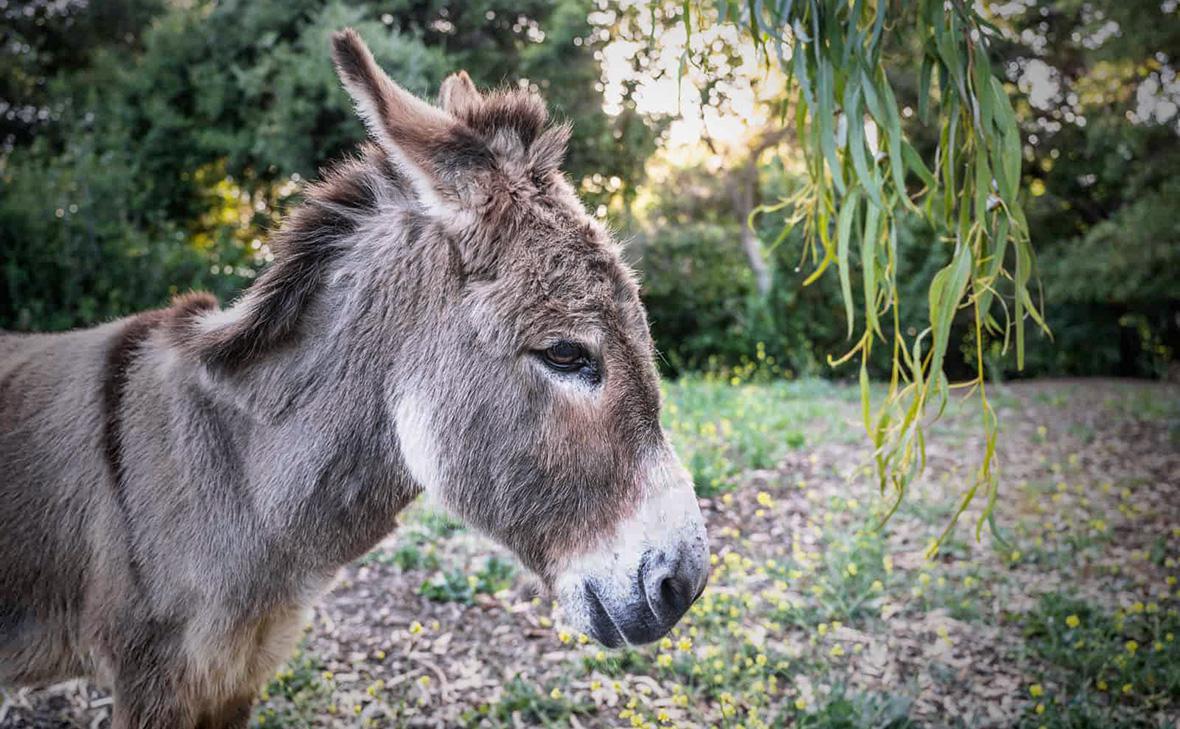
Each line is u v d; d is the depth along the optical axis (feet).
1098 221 45.50
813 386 32.32
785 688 11.79
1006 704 11.37
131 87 40.24
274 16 37.58
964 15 7.59
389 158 7.26
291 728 10.69
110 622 7.27
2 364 8.45
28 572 7.66
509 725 10.89
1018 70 43.60
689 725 10.69
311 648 12.65
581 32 35.83
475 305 6.81
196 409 7.44
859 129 7.47
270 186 40.96
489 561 14.97
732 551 16.06
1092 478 21.33
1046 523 17.61
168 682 7.27
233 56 38.60
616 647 6.88
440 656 12.53
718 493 18.74
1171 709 11.25
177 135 40.27
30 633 7.84
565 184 7.26
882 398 30.17
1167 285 39.50
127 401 7.60
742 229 47.19
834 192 9.04
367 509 7.49
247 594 7.32
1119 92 40.73
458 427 6.89
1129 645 11.92
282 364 7.36
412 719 11.06
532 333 6.64
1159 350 44.14
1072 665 12.17
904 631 13.26
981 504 18.93
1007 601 14.19
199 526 7.25
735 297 44.01
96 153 38.91
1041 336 42.06
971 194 8.18
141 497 7.27
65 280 33.99
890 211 8.20
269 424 7.32
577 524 6.77
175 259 35.78
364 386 7.25
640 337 6.85
